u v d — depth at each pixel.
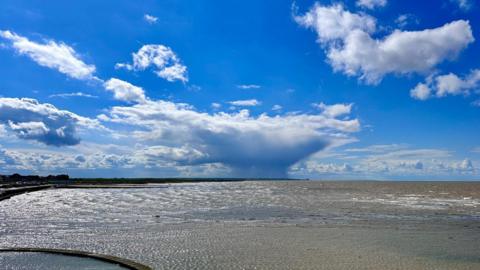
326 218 37.06
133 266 18.06
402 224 32.97
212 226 31.19
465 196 74.50
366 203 55.47
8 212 41.16
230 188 119.06
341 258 20.12
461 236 27.09
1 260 19.66
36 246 23.16
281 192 90.50
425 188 117.75
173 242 24.27
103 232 28.02
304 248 22.55
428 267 18.50
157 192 88.00
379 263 19.14
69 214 39.34
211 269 17.94
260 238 25.78
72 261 19.52
